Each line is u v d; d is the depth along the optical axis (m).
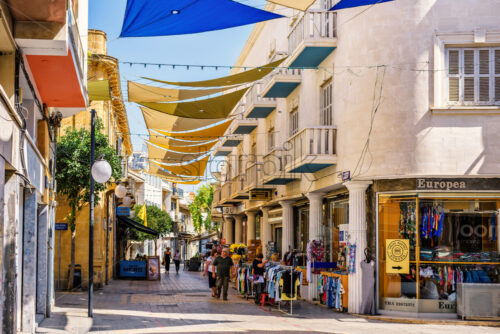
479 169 14.55
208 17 9.92
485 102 14.91
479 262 15.16
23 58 9.73
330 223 19.69
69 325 12.73
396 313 15.27
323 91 18.50
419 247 15.25
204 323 13.34
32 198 11.31
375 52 15.23
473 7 14.79
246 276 19.64
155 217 53.06
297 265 20.89
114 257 32.16
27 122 11.61
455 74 14.94
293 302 17.61
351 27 15.86
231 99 16.09
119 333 11.70
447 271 15.18
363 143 15.35
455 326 13.84
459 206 15.17
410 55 14.85
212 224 66.00
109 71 24.75
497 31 14.67
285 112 22.69
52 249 15.40
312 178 19.12
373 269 15.53
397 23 15.02
